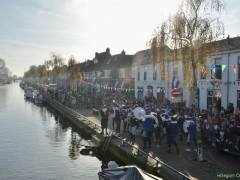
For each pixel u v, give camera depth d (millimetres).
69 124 29438
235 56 21781
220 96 23438
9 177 13344
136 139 17406
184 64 14070
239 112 17781
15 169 14484
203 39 12789
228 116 17484
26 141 21031
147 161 12414
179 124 16719
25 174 13773
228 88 22438
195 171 10961
